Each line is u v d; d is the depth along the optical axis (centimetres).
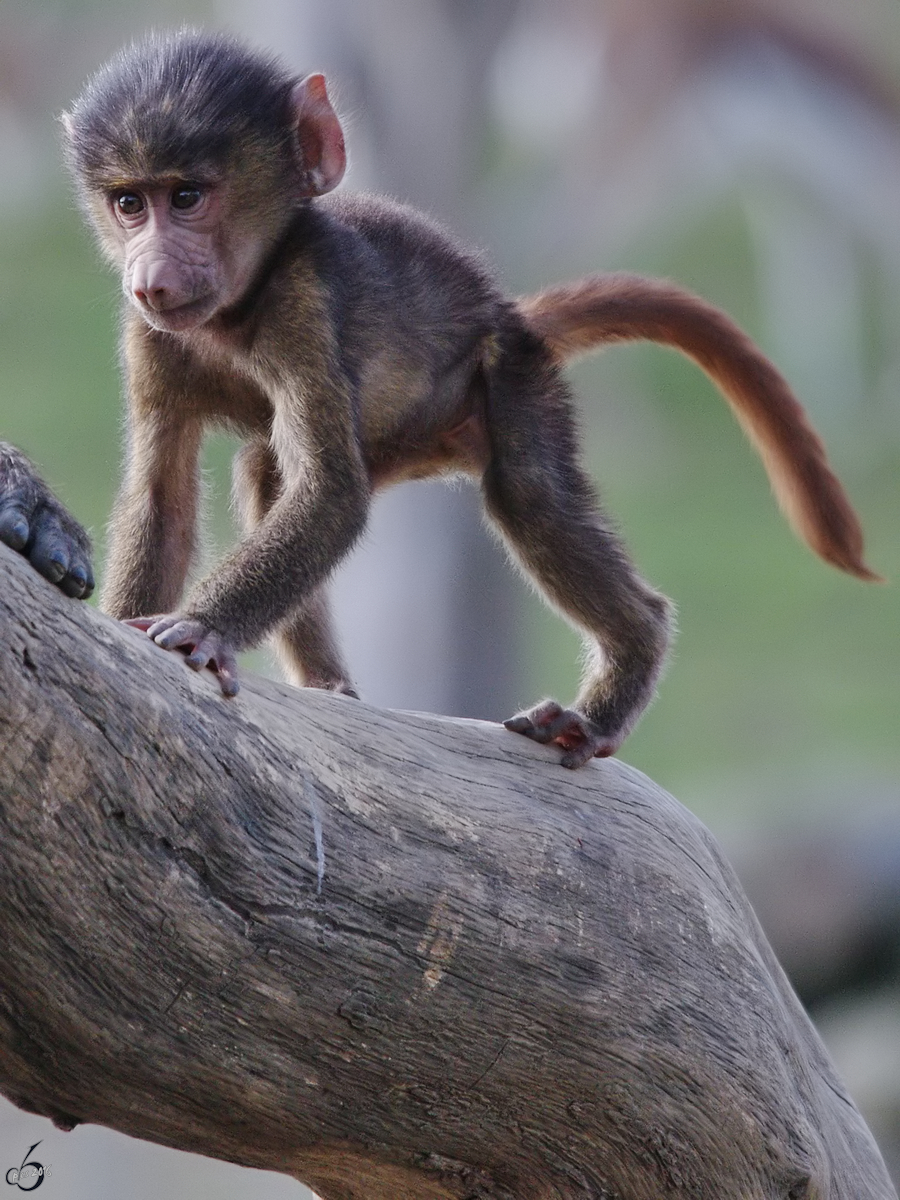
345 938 689
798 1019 924
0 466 669
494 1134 752
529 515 963
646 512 3441
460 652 2062
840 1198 868
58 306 3816
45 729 611
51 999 637
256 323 920
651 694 960
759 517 3425
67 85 4219
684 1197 792
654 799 857
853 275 4025
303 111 929
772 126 3700
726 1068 796
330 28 2014
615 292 1055
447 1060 723
